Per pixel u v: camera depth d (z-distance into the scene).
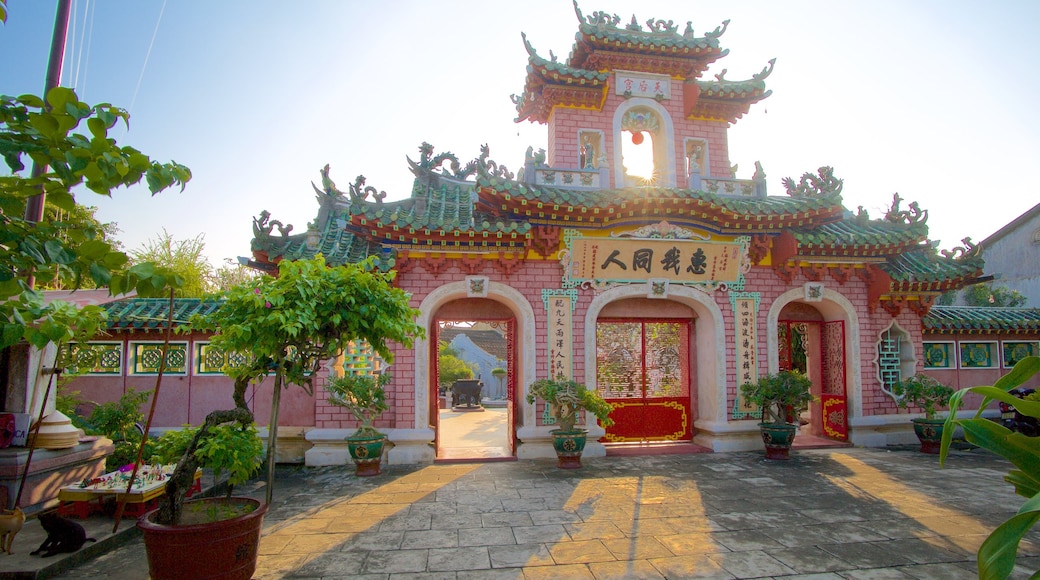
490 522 8.91
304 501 10.12
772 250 14.96
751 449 14.46
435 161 15.28
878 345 15.49
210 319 6.67
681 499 10.14
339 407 13.33
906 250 15.08
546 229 13.45
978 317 17.36
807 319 16.23
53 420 9.34
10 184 4.20
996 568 2.95
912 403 15.62
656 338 15.55
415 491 10.74
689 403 15.36
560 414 12.82
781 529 8.56
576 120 15.30
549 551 7.71
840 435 15.59
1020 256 27.91
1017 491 3.53
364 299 6.72
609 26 15.44
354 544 7.99
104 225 18.19
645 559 7.43
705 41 15.22
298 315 6.12
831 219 15.30
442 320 14.65
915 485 11.09
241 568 6.14
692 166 15.05
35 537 7.86
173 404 13.60
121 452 10.94
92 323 4.81
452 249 13.28
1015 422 15.78
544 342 13.79
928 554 7.61
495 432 18.88
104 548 7.69
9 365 9.18
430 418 14.52
